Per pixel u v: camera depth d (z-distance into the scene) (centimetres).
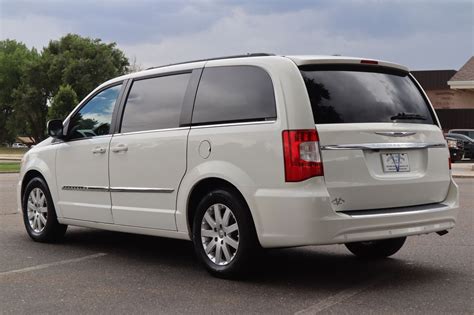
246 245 537
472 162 3094
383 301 489
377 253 654
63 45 7331
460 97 4769
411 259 657
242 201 541
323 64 544
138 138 636
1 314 465
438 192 588
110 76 7038
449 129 3941
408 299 495
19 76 8144
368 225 514
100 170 678
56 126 733
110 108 693
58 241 775
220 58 598
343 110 532
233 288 534
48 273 602
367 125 535
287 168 507
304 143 506
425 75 5200
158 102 637
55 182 743
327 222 498
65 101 5359
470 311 461
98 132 697
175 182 595
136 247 739
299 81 523
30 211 789
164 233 615
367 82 564
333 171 511
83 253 702
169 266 629
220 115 569
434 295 507
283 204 508
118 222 662
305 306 477
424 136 576
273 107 527
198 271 604
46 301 500
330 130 515
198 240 578
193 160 578
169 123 614
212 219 568
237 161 541
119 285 551
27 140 8556
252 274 552
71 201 722
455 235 809
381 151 541
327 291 522
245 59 568
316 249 723
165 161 605
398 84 592
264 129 526
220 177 550
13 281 568
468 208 1114
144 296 512
